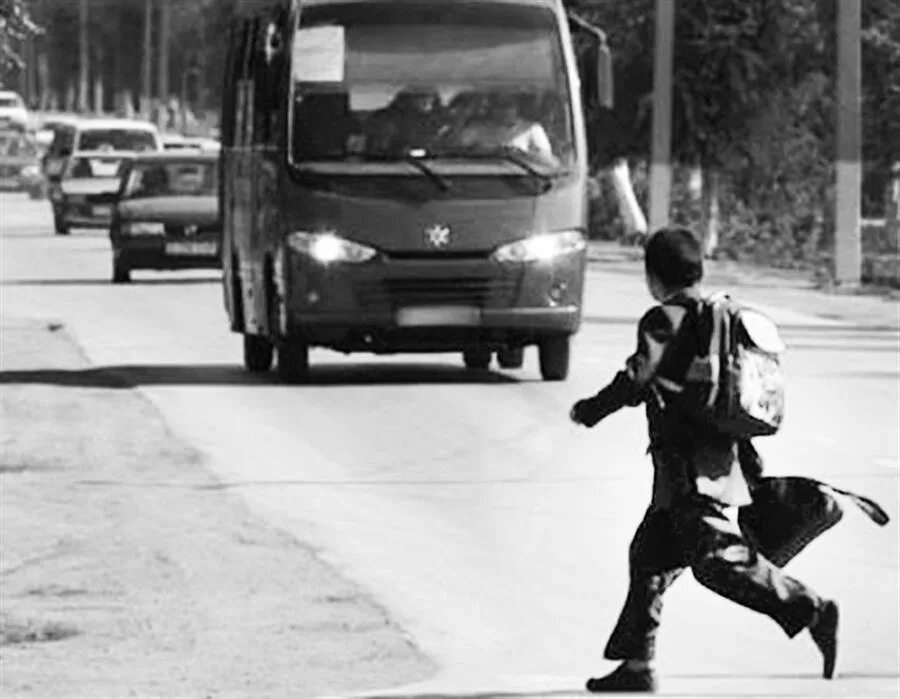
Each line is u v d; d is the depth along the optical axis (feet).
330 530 134.31
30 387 207.62
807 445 170.81
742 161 458.91
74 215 513.86
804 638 107.45
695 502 88.74
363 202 203.21
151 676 98.17
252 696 93.86
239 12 234.58
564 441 173.17
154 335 264.93
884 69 429.79
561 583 118.93
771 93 453.99
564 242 205.67
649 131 459.73
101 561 124.57
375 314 203.82
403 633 106.42
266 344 224.53
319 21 205.67
